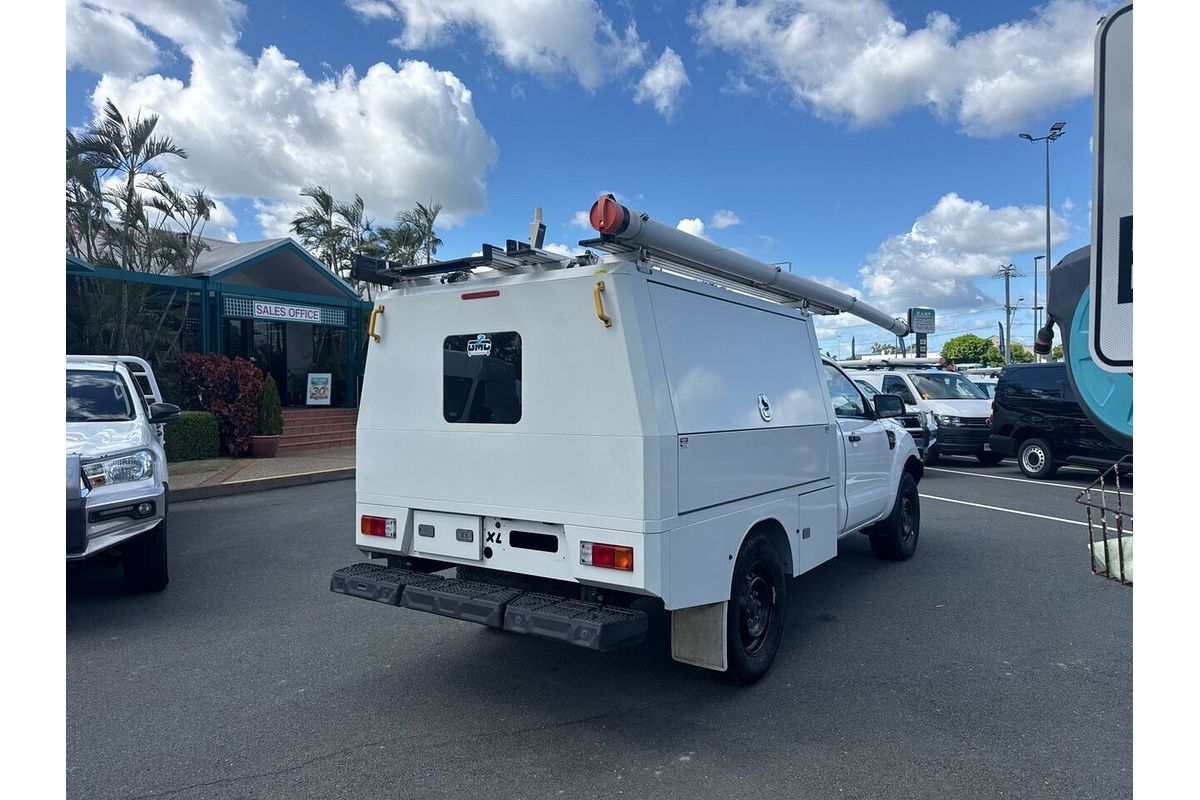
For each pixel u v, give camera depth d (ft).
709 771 11.64
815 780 11.34
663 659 16.51
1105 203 5.01
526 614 12.41
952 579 22.48
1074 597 20.63
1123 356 4.90
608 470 12.51
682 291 13.84
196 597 21.09
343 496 38.58
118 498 19.15
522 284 13.57
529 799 10.91
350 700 14.39
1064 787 11.07
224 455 51.98
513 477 13.57
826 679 15.24
